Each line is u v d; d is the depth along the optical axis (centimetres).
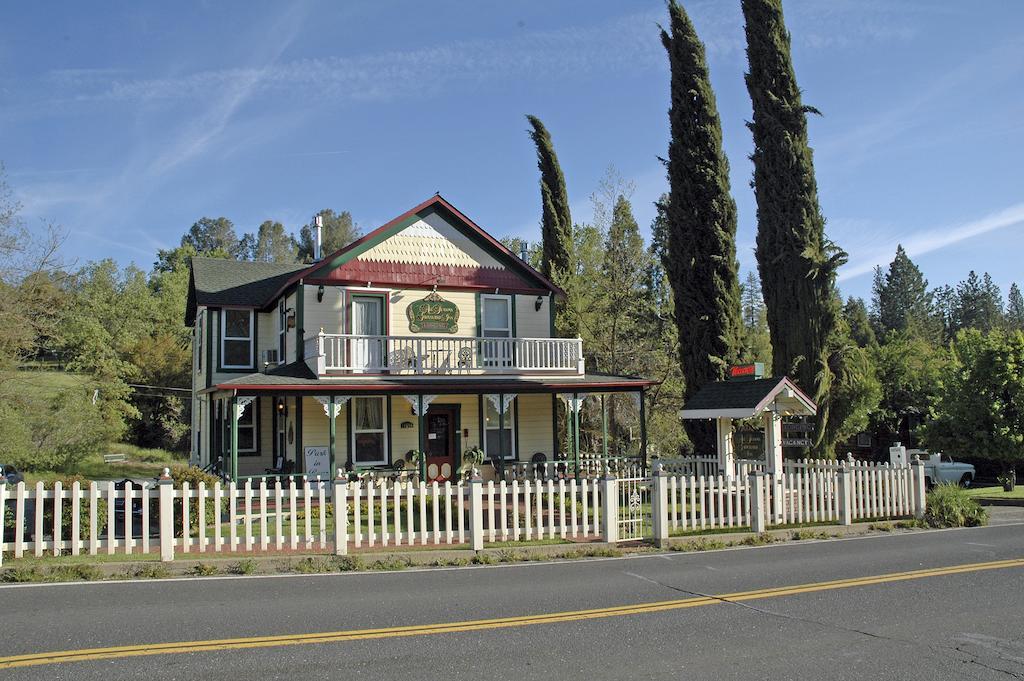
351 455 2233
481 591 972
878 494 1614
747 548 1348
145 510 1178
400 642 732
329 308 2230
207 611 857
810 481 1572
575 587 996
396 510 1277
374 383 2064
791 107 2300
